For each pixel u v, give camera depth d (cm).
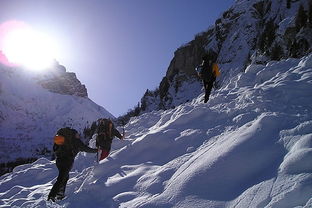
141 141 751
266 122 556
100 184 625
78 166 886
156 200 488
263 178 435
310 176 383
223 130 673
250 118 675
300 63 1058
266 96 790
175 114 959
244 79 1110
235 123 684
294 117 569
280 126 546
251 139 524
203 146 628
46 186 772
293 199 365
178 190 485
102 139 830
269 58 3828
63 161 664
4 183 902
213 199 442
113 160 728
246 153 494
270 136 525
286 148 477
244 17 6322
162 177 557
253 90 851
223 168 484
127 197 545
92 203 579
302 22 3659
